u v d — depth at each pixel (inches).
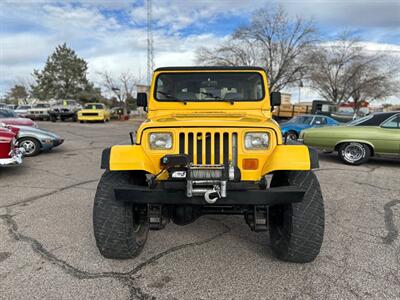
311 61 1198.9
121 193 101.3
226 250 124.9
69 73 2170.3
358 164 311.4
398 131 290.2
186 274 107.0
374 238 135.6
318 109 933.8
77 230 143.4
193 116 127.7
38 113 1106.7
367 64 1322.6
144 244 126.5
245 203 99.0
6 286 99.1
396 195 202.8
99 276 105.3
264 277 105.1
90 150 414.3
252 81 151.2
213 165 99.1
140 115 1601.9
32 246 126.9
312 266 112.0
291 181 111.8
